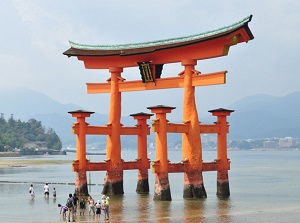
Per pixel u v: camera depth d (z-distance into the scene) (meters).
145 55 65.44
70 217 49.44
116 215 50.47
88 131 65.38
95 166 66.06
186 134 61.69
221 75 58.88
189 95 61.72
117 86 68.62
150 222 46.09
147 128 71.75
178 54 63.22
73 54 70.06
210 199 62.62
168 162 59.66
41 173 138.25
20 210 55.31
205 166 63.38
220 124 65.62
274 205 59.28
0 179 110.69
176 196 68.25
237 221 46.69
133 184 97.56
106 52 68.75
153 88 65.75
